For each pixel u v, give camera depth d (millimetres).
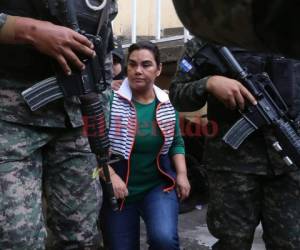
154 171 2871
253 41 659
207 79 2404
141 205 2887
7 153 1898
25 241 1913
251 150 2426
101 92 2092
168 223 2732
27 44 1872
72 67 1966
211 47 2471
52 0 1909
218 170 2504
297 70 2455
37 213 1961
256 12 627
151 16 5129
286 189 2418
